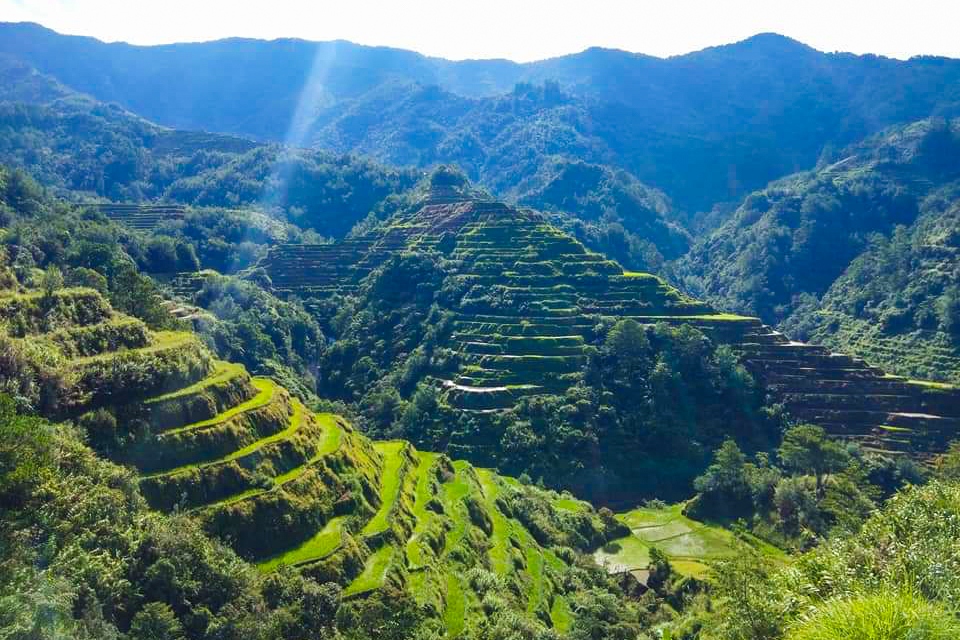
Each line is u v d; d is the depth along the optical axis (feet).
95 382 197.36
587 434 379.76
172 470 191.72
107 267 383.65
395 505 235.40
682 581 263.49
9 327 205.46
